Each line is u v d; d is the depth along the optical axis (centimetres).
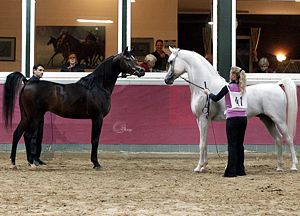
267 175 1323
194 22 1734
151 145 1689
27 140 1409
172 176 1310
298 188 1148
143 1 1739
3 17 1733
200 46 1733
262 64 1717
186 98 1686
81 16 1758
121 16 1734
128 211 924
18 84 1375
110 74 1410
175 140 1686
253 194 1083
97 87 1400
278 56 1725
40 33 1742
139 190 1124
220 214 907
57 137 1678
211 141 1686
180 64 1385
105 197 1047
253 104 1343
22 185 1175
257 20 1720
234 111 1286
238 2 1722
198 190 1126
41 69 1427
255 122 1684
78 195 1066
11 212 916
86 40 1756
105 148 1686
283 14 1725
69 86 1396
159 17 1738
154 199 1030
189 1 1733
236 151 1303
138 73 1409
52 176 1299
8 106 1371
